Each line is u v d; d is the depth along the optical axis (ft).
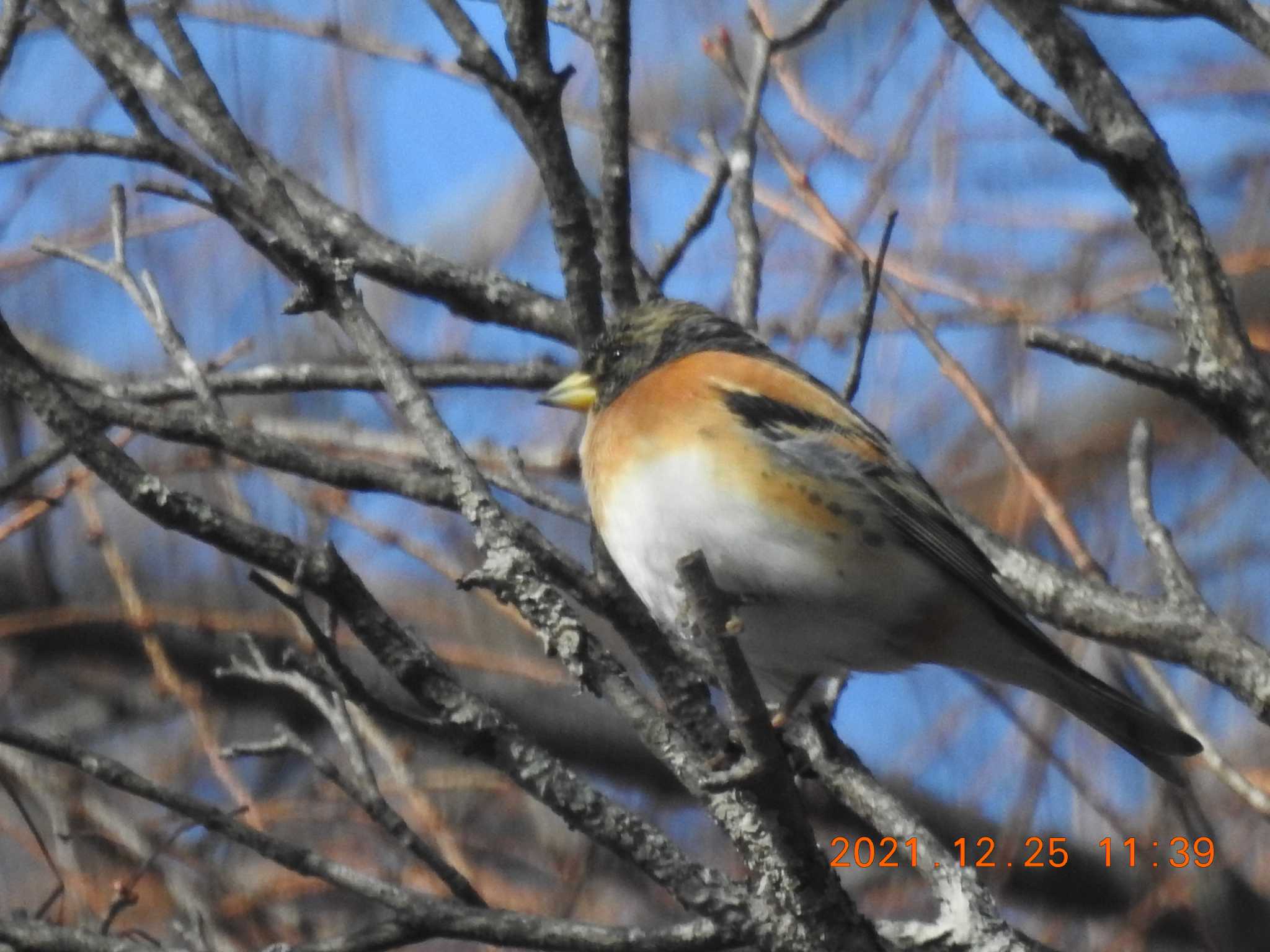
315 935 38.34
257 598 41.75
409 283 32.91
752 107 33.14
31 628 41.24
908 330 42.60
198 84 23.53
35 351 44.80
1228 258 45.32
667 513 27.86
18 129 25.75
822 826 40.75
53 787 39.65
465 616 41.50
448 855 37.65
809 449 27.81
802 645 28.58
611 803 22.80
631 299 29.66
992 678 29.55
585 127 43.34
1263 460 27.35
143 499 20.74
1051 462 45.01
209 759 40.22
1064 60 29.25
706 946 22.76
